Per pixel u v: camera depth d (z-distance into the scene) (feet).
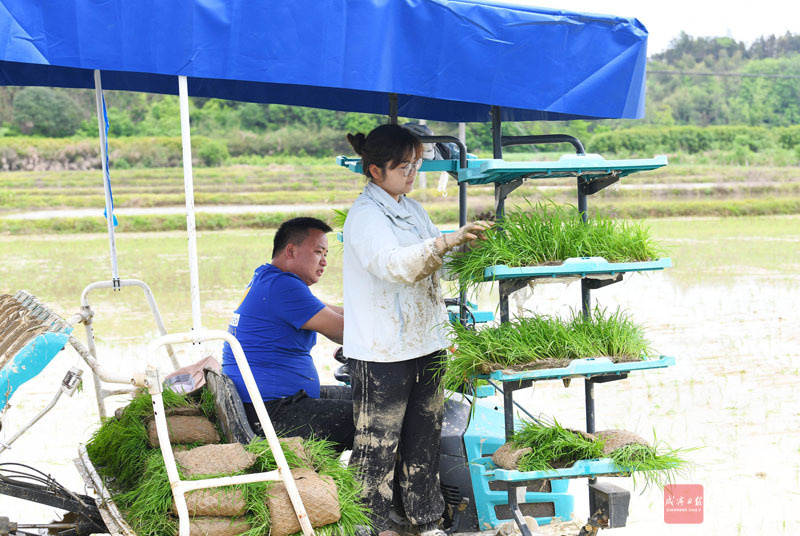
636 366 11.19
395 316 11.82
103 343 29.27
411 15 10.78
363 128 167.73
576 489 16.11
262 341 13.35
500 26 11.22
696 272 50.93
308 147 165.89
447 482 13.38
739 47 228.02
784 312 36.50
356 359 11.99
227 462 10.28
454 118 18.49
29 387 23.80
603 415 20.68
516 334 11.46
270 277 13.66
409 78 10.84
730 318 35.06
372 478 12.05
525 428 11.73
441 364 12.21
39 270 55.98
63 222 97.55
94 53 9.62
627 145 174.40
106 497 10.93
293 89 18.37
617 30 11.80
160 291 44.24
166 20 9.87
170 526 9.75
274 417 13.01
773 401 22.06
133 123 169.48
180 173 145.07
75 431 19.47
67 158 151.23
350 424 13.10
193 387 13.39
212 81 18.12
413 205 12.70
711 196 129.80
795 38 230.89
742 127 178.91
